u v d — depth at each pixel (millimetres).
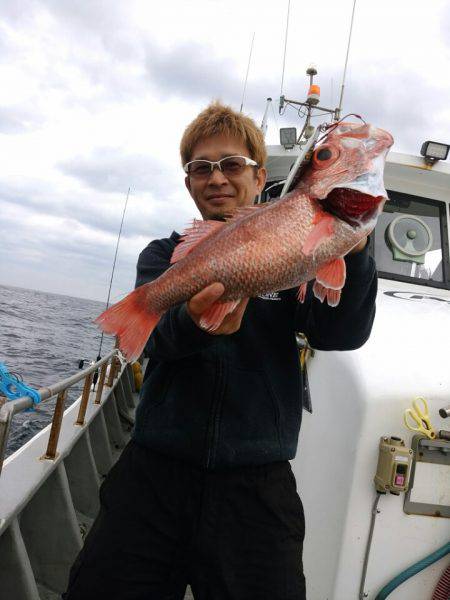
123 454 2072
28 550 3316
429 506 2248
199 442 1826
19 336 23609
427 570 2232
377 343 2535
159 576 1811
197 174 2141
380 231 4379
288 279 1624
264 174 2365
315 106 4824
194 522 1800
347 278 1744
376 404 2297
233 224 1664
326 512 2371
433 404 2309
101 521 1906
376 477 2236
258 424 1871
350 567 2225
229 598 1725
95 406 5180
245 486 1825
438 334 2648
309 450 2645
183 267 1687
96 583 1783
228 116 2154
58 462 3428
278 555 1765
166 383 1983
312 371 2820
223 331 1642
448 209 4445
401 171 4379
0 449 2240
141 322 1744
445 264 4328
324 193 1586
